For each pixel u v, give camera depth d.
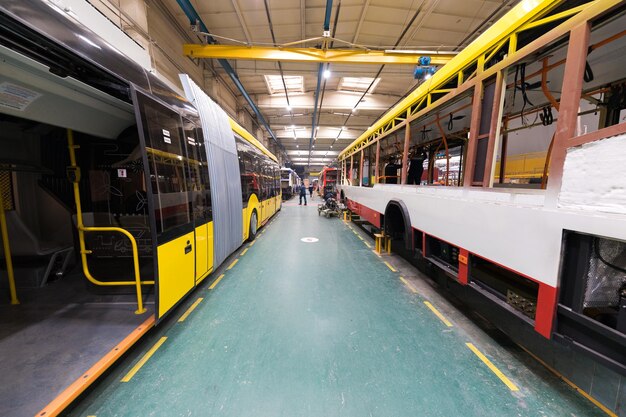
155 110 2.20
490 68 2.18
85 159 2.93
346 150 9.55
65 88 1.83
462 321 2.63
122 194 2.91
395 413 1.56
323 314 2.77
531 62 1.97
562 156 1.51
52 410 1.36
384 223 4.60
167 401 1.64
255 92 11.27
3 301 2.54
